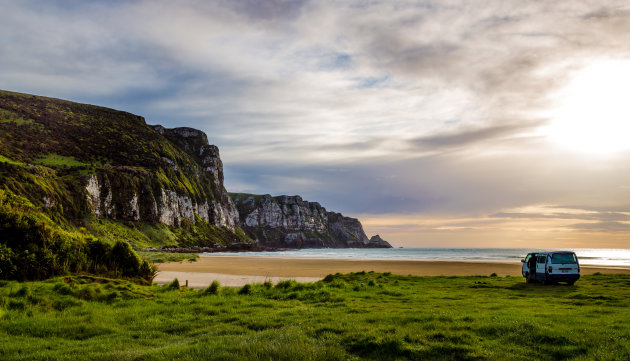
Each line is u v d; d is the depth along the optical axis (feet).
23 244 72.59
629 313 47.78
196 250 552.41
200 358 28.91
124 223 510.17
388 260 299.38
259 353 30.14
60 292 59.77
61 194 424.46
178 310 53.01
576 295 66.95
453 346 31.89
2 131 527.81
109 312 50.75
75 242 80.94
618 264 244.22
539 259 88.79
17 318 46.24
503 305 56.13
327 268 192.75
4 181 358.43
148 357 29.63
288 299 65.98
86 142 614.34
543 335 34.27
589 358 28.43
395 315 45.42
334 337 35.70
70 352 32.81
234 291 75.25
